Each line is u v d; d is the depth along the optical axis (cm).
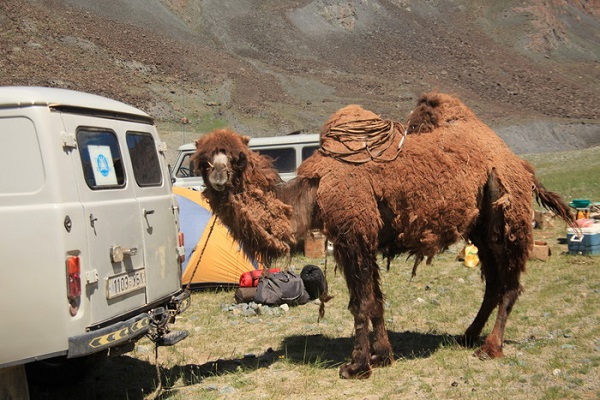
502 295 732
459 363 692
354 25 13150
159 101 7056
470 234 761
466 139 714
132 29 9756
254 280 1021
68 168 519
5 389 510
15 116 508
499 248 729
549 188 2475
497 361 693
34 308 495
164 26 10775
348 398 602
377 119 705
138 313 596
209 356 769
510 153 740
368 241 661
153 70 8250
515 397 581
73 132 537
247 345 809
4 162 508
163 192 675
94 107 571
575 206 1531
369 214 658
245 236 649
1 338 495
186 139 5084
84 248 520
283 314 955
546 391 581
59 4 9481
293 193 672
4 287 495
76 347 496
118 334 532
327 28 12794
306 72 10469
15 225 497
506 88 11012
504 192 711
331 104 8644
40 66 6794
